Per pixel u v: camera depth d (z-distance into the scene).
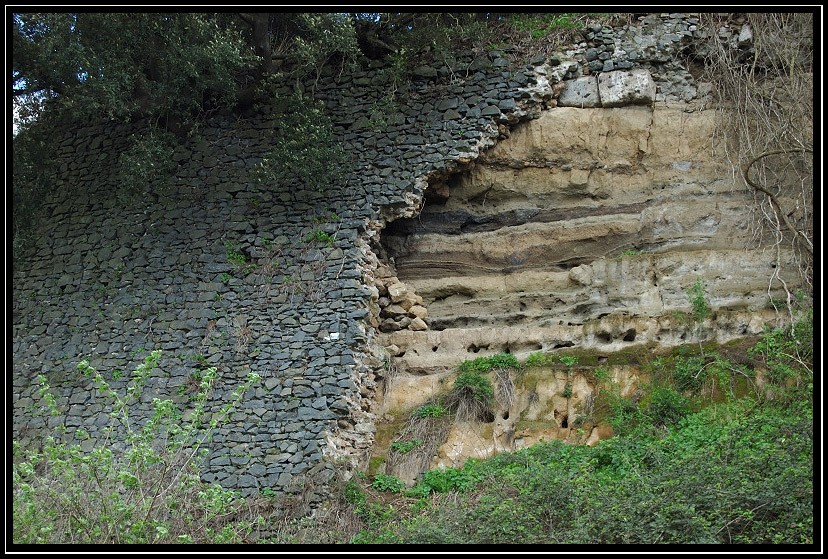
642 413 12.46
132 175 14.43
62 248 15.05
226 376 13.42
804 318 12.61
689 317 13.25
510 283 14.60
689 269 13.69
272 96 14.89
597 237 14.56
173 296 14.14
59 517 9.82
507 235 14.95
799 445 10.68
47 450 9.97
